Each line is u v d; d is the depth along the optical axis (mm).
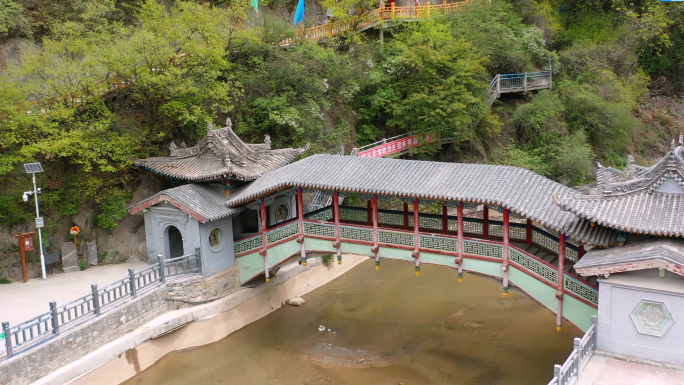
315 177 23453
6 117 24281
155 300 22969
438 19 44969
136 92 28781
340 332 25234
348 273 32656
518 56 45938
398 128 42281
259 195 24328
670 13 53375
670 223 15828
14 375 17422
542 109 42844
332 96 38219
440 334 24594
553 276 19469
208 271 24844
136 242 28109
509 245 20734
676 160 16438
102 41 28531
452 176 21484
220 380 21391
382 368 21922
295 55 35875
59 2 33438
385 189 21391
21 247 24406
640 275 16484
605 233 17719
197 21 29594
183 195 24406
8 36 30766
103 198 27438
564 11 57625
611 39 53375
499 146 43500
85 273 26094
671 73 57031
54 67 25922
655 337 16109
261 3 43781
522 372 21188
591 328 16812
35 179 24844
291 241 25312
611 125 44938
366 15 43719
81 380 19328
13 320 20656
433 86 38000
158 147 29734
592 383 15375
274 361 22828
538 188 20250
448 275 31281
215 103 29828
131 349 21359
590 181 41250
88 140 26312
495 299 27922
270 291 27797
